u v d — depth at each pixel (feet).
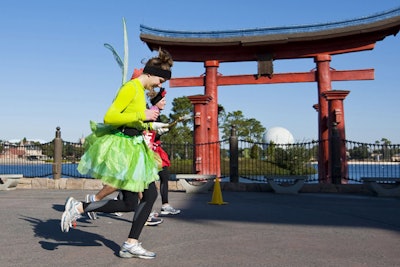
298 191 36.52
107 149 11.52
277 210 23.86
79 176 43.47
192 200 29.60
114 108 11.45
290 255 12.32
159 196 32.89
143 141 12.33
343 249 13.23
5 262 11.30
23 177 43.60
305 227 17.76
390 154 39.50
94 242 14.15
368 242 14.44
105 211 11.70
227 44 52.95
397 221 19.67
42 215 21.21
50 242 14.11
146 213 11.96
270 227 17.71
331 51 52.29
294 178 36.11
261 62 53.52
